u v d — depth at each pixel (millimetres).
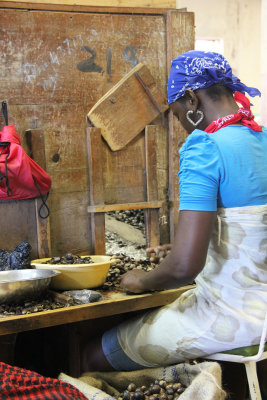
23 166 1908
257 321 1427
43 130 2092
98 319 2059
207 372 1453
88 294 1771
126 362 1757
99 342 1848
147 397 1580
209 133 1467
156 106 2312
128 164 2305
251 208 1416
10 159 1895
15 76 2021
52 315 1665
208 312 1508
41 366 2305
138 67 2240
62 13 2084
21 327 1612
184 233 1392
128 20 2230
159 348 1632
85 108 2180
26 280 1686
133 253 2461
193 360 1727
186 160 1409
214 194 1387
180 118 1590
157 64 2326
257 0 5652
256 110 5797
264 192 1430
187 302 1600
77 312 1710
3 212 2031
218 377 1459
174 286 1510
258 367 1738
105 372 1833
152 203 2332
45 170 2096
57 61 2098
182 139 2398
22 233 2078
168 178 2430
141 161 2338
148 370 1721
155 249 1980
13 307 1704
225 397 1617
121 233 2768
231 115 1459
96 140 2178
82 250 2238
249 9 5621
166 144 2408
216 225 1473
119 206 2250
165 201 2432
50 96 2100
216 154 1391
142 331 1686
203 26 5430
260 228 1426
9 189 1933
